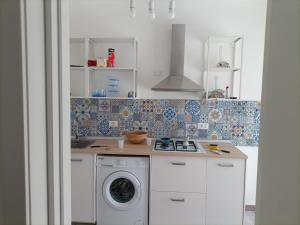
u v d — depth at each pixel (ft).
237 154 8.04
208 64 9.14
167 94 10.02
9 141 1.70
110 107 10.15
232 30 9.71
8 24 1.64
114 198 8.59
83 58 10.03
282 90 1.69
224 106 9.87
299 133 1.51
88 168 8.30
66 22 2.20
